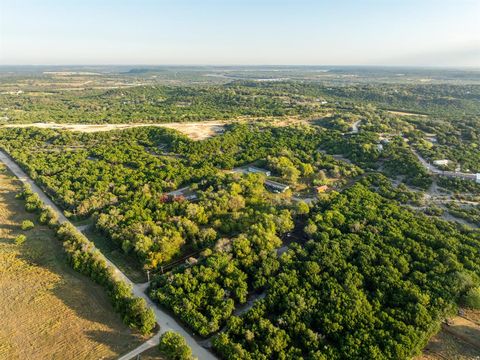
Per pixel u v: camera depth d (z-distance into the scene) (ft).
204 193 354.33
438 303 204.95
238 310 215.51
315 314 201.05
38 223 332.19
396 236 268.41
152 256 256.11
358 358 171.73
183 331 201.05
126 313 206.49
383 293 215.10
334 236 274.77
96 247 289.53
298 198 376.48
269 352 177.88
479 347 188.14
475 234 278.87
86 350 189.57
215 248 260.21
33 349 191.72
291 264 242.58
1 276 253.24
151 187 384.27
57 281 247.50
